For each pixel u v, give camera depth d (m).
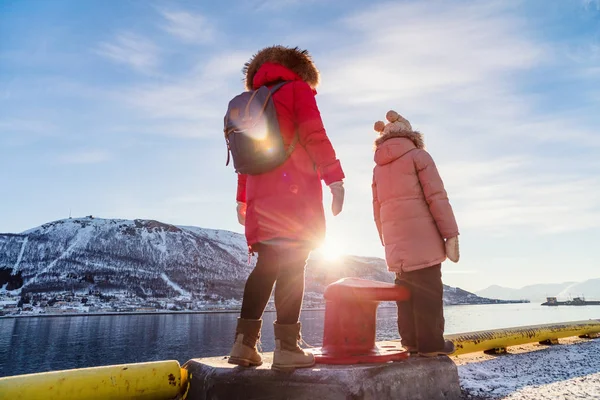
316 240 1.84
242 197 2.27
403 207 2.40
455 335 3.49
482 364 2.97
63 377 1.60
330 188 1.81
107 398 1.66
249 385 1.70
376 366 1.78
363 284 2.20
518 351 3.88
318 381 1.60
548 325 4.30
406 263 2.30
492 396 2.06
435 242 2.31
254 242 1.84
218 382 1.75
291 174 1.85
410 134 2.54
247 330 1.85
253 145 1.82
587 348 3.67
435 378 1.97
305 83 1.98
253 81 2.15
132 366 1.80
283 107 1.90
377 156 2.60
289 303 1.77
